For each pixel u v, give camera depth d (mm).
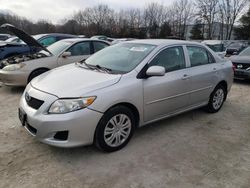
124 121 3275
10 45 8344
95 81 3107
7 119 4176
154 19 49156
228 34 42844
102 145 3082
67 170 2816
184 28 48094
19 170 2781
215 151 3383
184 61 4109
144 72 3443
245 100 5984
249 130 4141
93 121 2910
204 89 4480
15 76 5707
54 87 3035
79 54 6746
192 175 2818
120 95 3100
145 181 2680
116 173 2797
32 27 53188
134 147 3387
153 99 3549
